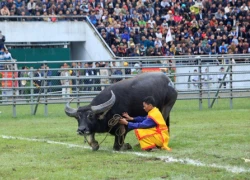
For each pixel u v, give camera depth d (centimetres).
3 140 2700
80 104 4309
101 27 6322
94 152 2312
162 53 6266
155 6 6825
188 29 6725
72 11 6456
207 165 1981
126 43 6206
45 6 6438
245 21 6925
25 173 1906
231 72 4184
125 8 6625
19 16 6184
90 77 4012
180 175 1831
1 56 5531
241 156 2150
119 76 4050
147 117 2322
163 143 2325
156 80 2445
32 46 6425
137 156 2184
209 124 3180
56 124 3372
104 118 2294
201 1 7031
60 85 4038
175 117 3597
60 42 6450
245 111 3891
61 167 1998
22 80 3966
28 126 3294
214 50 6531
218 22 6894
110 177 1823
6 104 3878
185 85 4862
